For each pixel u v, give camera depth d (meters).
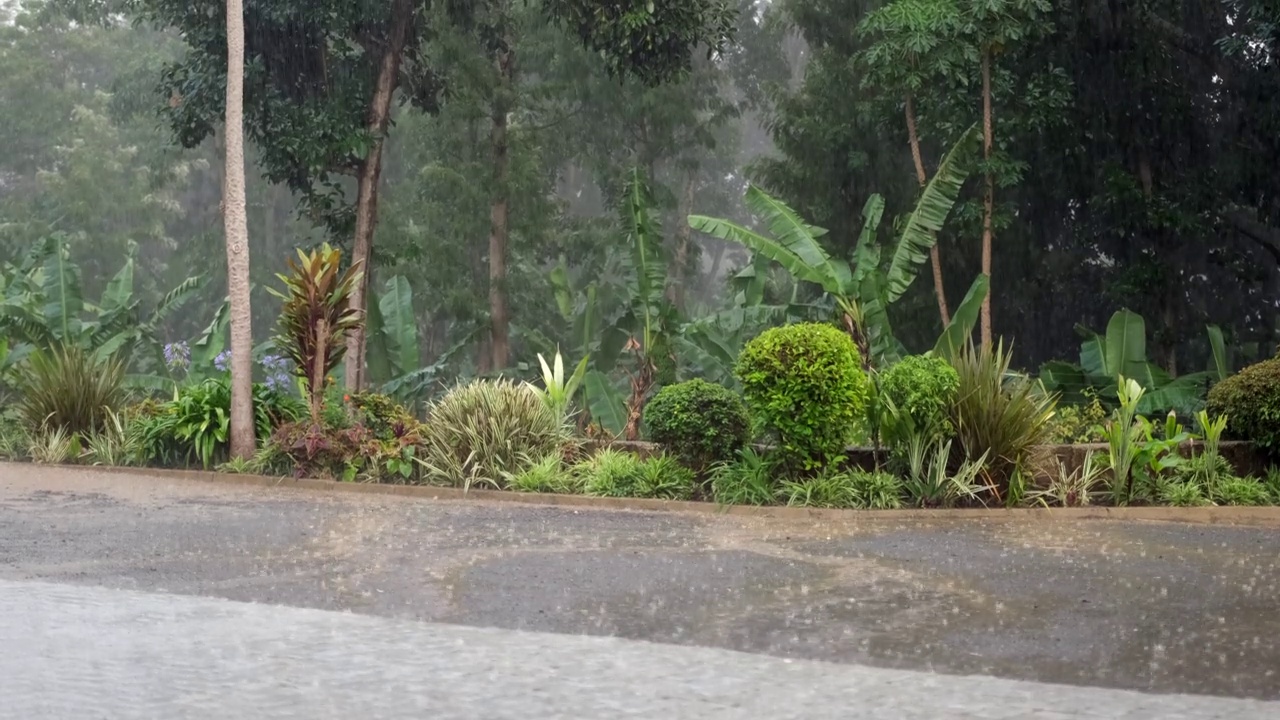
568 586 7.73
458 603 7.17
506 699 5.09
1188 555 9.11
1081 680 5.42
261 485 13.93
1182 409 18.14
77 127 48.06
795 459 12.50
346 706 4.98
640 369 17.23
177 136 22.88
